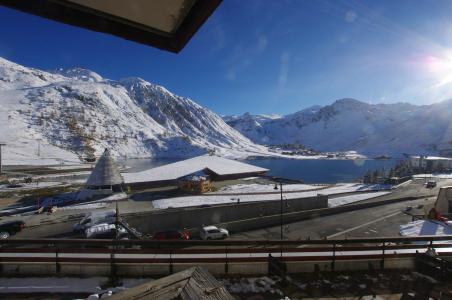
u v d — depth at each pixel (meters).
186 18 2.36
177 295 2.21
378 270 8.38
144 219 31.53
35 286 7.19
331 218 40.66
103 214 33.56
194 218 33.75
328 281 7.64
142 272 7.93
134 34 2.58
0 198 51.75
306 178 108.00
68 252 8.54
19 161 117.56
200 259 8.18
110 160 57.00
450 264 7.50
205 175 70.25
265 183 73.81
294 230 35.06
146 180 63.78
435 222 28.19
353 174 123.75
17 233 32.53
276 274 7.91
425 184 76.00
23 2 2.17
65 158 138.75
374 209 46.75
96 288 7.12
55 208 42.22
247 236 32.09
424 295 6.21
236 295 6.89
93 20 2.39
